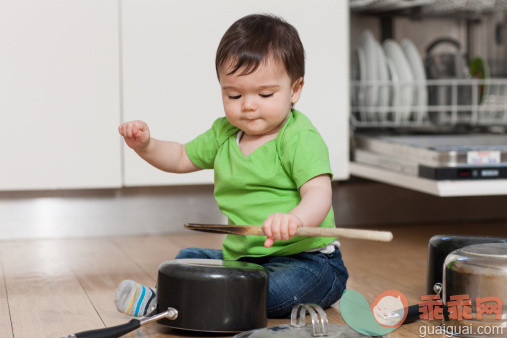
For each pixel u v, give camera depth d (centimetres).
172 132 191
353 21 239
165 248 184
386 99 213
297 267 116
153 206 208
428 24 246
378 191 226
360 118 229
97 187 189
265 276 105
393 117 222
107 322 112
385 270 155
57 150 186
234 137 123
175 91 190
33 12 181
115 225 205
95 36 185
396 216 228
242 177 118
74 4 183
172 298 103
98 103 187
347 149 203
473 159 167
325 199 109
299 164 113
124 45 187
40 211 200
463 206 233
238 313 102
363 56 214
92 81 186
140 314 114
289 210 116
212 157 127
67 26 183
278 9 195
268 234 97
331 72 200
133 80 188
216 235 206
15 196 197
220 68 114
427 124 221
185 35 190
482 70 231
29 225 199
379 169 191
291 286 114
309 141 115
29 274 150
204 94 192
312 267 116
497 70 248
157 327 109
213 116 193
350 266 160
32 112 183
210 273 102
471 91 231
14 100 182
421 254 175
